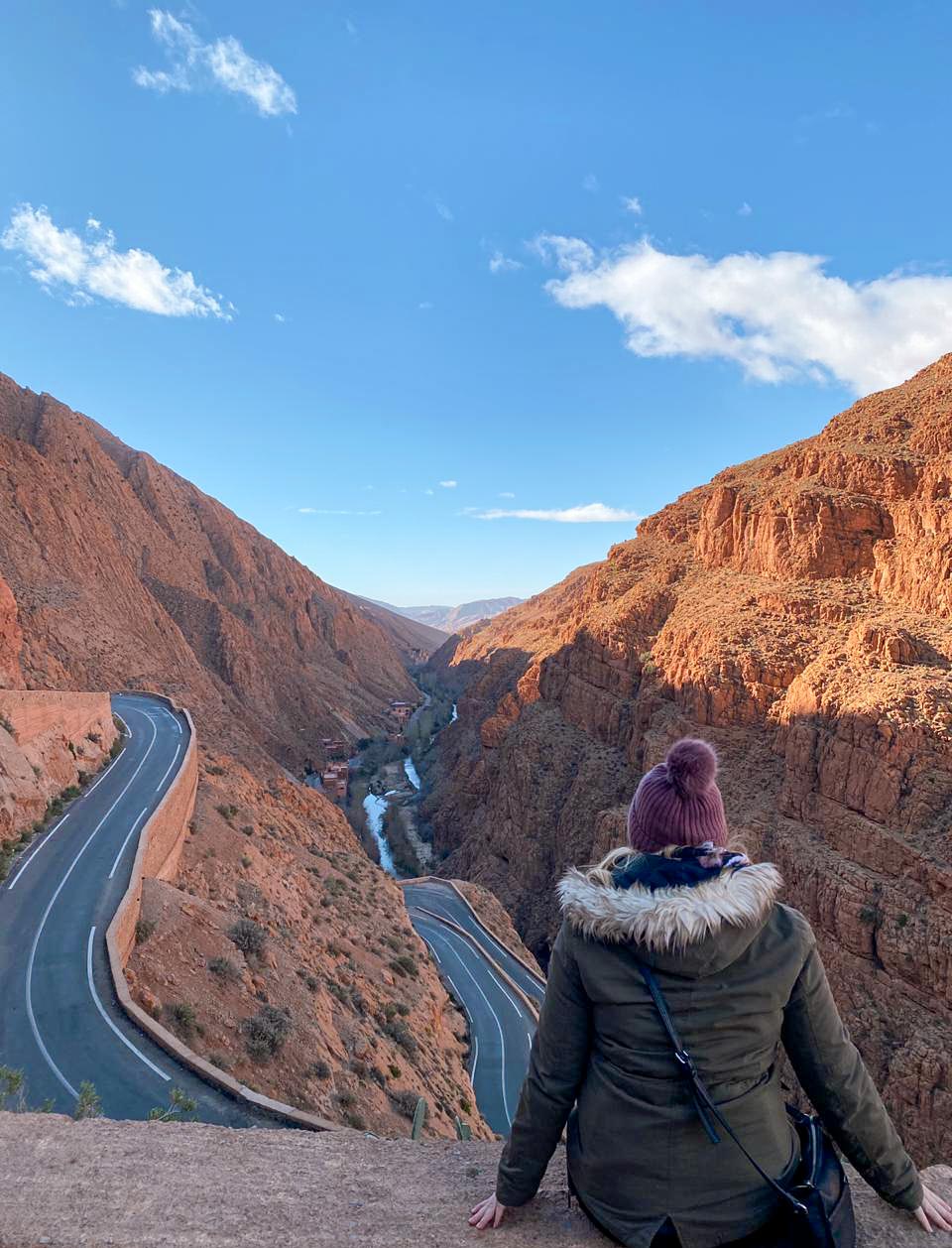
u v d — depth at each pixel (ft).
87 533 354.33
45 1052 54.19
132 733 161.79
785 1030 8.78
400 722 601.21
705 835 8.83
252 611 584.40
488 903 212.23
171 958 71.10
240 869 110.01
